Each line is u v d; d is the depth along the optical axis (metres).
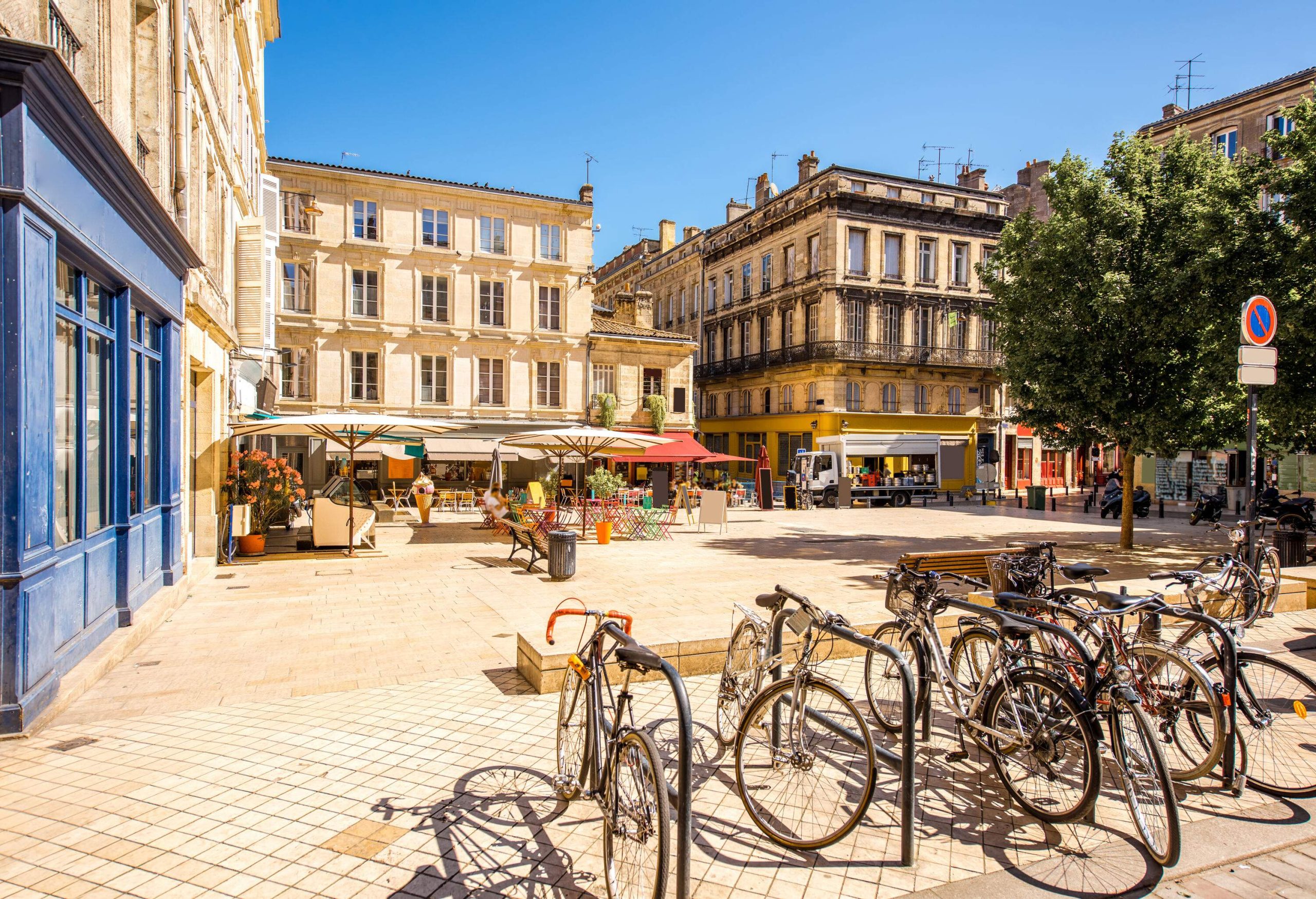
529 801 3.73
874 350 35.78
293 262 26.25
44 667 4.88
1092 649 4.70
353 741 4.49
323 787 3.86
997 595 4.39
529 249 29.62
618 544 16.27
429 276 28.12
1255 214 11.39
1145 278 13.55
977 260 38.59
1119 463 42.28
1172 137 14.53
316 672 6.09
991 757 3.99
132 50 7.41
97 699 5.31
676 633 5.93
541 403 30.05
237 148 15.66
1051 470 41.56
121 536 6.75
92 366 6.09
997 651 4.11
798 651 3.85
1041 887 3.13
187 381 9.49
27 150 4.40
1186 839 3.55
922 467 31.69
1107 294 13.17
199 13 10.93
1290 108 11.27
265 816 3.55
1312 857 3.42
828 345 35.12
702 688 5.48
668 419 33.12
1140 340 13.32
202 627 7.65
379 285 27.42
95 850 3.22
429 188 27.86
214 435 11.66
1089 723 3.51
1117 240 13.78
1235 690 4.10
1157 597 4.16
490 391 29.12
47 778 3.93
